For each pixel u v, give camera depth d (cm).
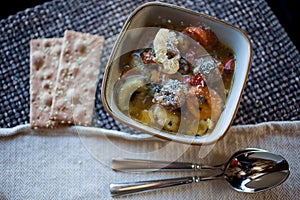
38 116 57
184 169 56
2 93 58
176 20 55
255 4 62
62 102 57
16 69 59
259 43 61
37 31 60
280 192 56
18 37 60
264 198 56
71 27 61
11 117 58
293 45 61
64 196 56
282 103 59
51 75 58
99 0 62
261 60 60
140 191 55
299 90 59
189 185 56
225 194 56
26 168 56
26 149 57
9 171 56
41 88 58
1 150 56
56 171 56
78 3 61
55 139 57
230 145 57
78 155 57
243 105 59
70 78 58
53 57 59
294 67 60
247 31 61
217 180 56
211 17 53
